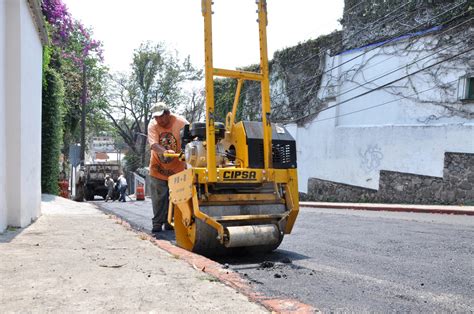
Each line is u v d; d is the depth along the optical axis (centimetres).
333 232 851
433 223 1020
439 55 1745
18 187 723
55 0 1902
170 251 536
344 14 2231
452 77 1702
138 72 4772
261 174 574
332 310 345
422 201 1783
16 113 715
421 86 1816
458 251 630
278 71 2650
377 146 1984
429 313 342
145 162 4797
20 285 361
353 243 707
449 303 369
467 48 1650
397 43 1920
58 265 438
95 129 4041
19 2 709
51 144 1728
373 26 2064
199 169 548
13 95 712
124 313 294
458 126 1669
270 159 582
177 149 805
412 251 630
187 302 320
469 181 1628
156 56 4747
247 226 539
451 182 1686
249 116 2789
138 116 4825
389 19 1988
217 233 551
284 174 588
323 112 2305
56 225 785
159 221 836
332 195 2222
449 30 1709
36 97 895
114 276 396
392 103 1945
